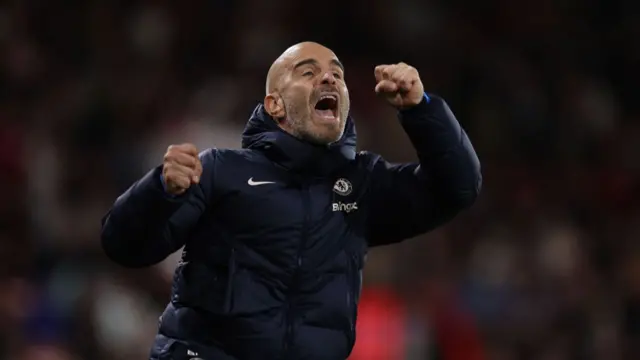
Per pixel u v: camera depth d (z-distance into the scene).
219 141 37.97
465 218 37.56
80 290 30.67
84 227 34.75
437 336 30.98
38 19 43.16
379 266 31.56
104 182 36.94
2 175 35.12
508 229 37.59
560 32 46.81
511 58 45.66
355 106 40.22
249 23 44.53
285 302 13.73
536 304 34.50
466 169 14.42
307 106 14.05
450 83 44.69
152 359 13.95
